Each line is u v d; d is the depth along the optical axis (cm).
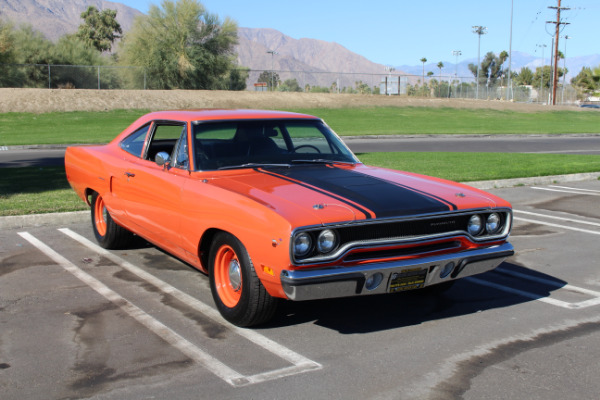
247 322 436
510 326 455
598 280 579
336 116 3731
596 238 753
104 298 511
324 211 396
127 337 427
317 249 389
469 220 442
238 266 440
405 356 399
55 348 407
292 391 348
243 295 425
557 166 1412
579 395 345
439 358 396
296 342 422
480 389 352
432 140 2483
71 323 453
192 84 4466
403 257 411
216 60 4506
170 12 4412
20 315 469
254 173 494
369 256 405
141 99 3669
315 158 539
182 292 529
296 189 442
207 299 511
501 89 5956
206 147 507
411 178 498
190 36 4475
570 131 3120
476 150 2008
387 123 3391
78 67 4138
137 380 361
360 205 410
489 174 1231
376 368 380
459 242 438
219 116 537
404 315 479
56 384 355
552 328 451
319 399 339
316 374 371
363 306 501
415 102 4622
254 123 540
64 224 794
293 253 380
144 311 480
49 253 653
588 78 8219
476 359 395
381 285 410
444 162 1460
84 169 679
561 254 676
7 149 1928
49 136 2339
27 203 855
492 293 538
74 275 576
